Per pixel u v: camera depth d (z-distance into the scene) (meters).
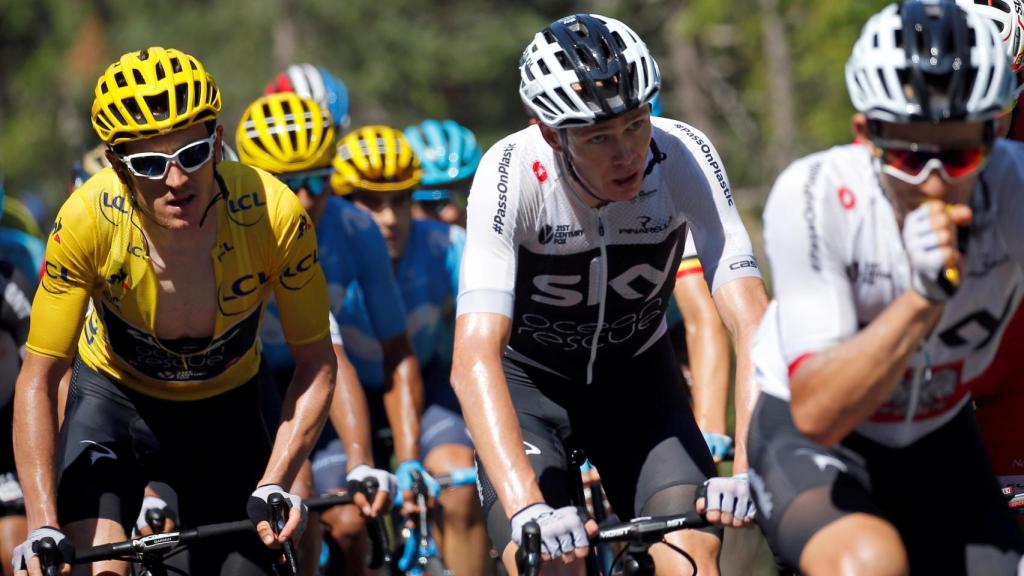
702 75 60.19
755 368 11.25
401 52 61.44
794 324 10.05
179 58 13.02
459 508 20.53
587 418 14.21
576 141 11.95
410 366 19.33
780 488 10.50
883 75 9.48
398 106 62.44
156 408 14.74
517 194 12.62
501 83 65.38
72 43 68.19
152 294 13.60
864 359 9.53
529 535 10.88
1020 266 10.30
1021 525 13.64
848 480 10.41
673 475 13.04
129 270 13.45
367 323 20.25
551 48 12.02
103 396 14.64
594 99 11.67
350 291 20.08
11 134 68.00
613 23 12.23
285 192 13.69
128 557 12.83
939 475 10.96
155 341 14.01
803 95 54.97
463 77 62.44
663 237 13.28
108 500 13.91
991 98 9.27
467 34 63.34
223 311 13.81
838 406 9.73
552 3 65.81
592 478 16.70
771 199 10.30
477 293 12.30
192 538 12.88
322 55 61.28
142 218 13.26
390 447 20.70
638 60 11.90
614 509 13.85
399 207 21.11
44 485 13.12
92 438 14.34
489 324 12.18
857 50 9.79
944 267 9.21
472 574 20.58
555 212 12.84
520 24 63.78
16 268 16.88
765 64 55.03
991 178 10.10
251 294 13.83
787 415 10.84
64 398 16.38
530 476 11.40
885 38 9.56
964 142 9.44
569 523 11.00
